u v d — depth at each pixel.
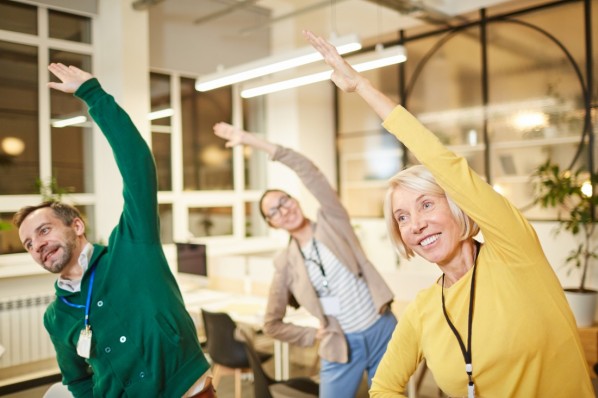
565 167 5.54
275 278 2.62
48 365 4.84
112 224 5.38
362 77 1.21
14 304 4.55
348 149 7.50
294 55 4.17
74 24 5.33
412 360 1.32
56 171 5.23
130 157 1.52
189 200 6.36
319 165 7.37
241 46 6.90
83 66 5.41
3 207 4.81
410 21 6.61
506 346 1.08
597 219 5.22
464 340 1.15
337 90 7.55
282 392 2.80
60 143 5.26
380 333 2.44
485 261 1.15
